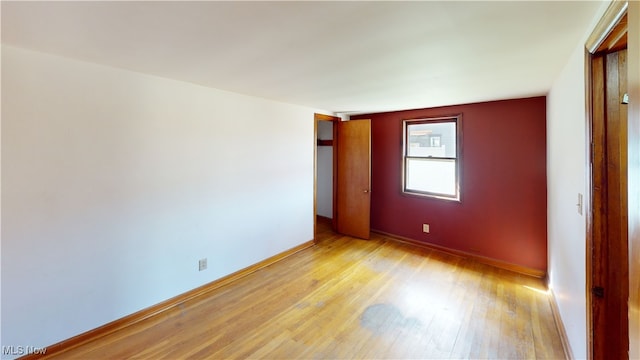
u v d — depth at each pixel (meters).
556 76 2.38
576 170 1.80
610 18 1.15
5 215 1.81
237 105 3.13
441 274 3.30
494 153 3.51
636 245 0.69
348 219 4.75
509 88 2.81
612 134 1.41
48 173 1.95
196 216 2.82
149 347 2.10
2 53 1.76
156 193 2.52
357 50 1.80
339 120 4.75
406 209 4.36
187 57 1.95
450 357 2.00
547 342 2.14
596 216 1.46
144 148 2.42
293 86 2.77
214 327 2.33
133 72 2.32
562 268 2.28
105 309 2.25
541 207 3.23
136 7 1.27
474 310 2.57
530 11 1.30
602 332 1.45
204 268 2.91
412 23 1.42
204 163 2.86
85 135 2.10
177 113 2.62
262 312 2.54
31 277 1.92
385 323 2.38
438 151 4.04
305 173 4.11
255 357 2.01
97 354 2.02
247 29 1.50
